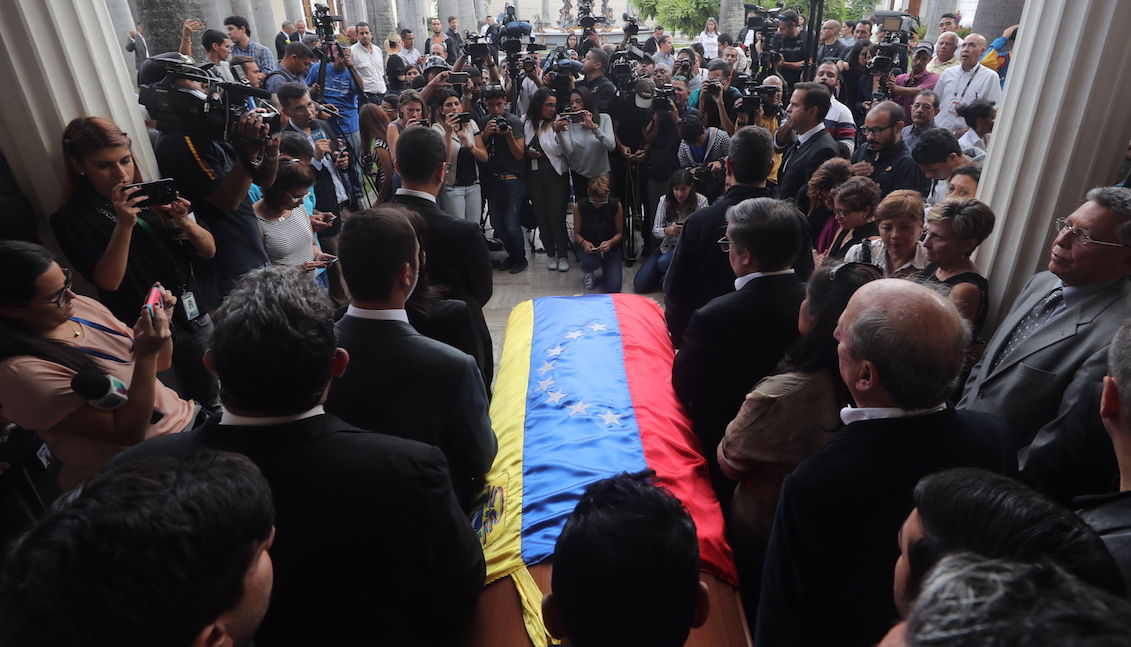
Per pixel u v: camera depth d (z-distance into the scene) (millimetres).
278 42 10086
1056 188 2242
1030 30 2240
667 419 2102
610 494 918
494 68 6254
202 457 789
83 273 2279
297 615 1078
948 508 796
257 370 1014
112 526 638
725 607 1508
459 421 1532
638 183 5621
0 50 2160
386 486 1063
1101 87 2084
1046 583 426
